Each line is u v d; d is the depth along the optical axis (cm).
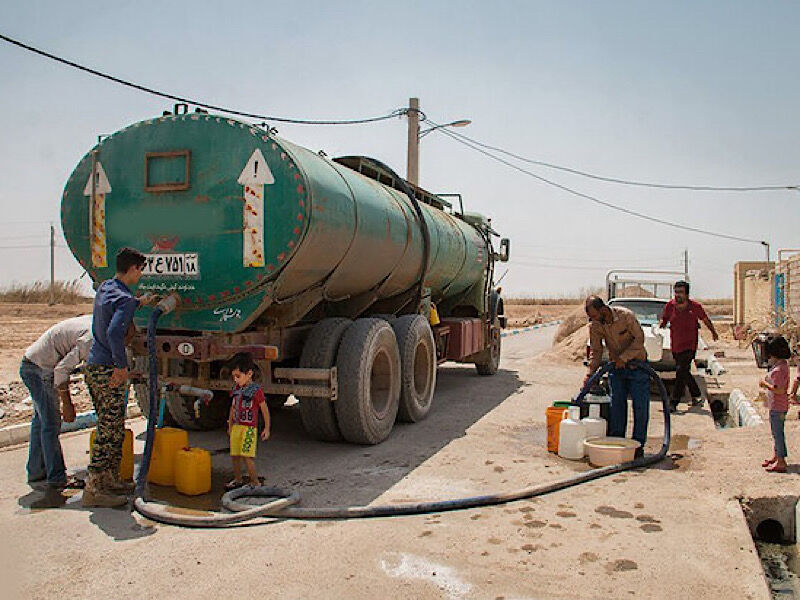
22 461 709
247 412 598
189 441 818
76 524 521
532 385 1282
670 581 415
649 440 810
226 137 654
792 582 483
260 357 640
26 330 2488
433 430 873
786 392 635
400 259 897
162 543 481
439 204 1213
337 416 757
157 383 662
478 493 600
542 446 784
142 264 592
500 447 779
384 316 909
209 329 655
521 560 446
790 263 2098
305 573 429
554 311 6038
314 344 745
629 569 432
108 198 688
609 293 1508
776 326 1989
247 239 646
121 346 552
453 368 1555
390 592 402
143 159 675
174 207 666
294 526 512
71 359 584
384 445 788
